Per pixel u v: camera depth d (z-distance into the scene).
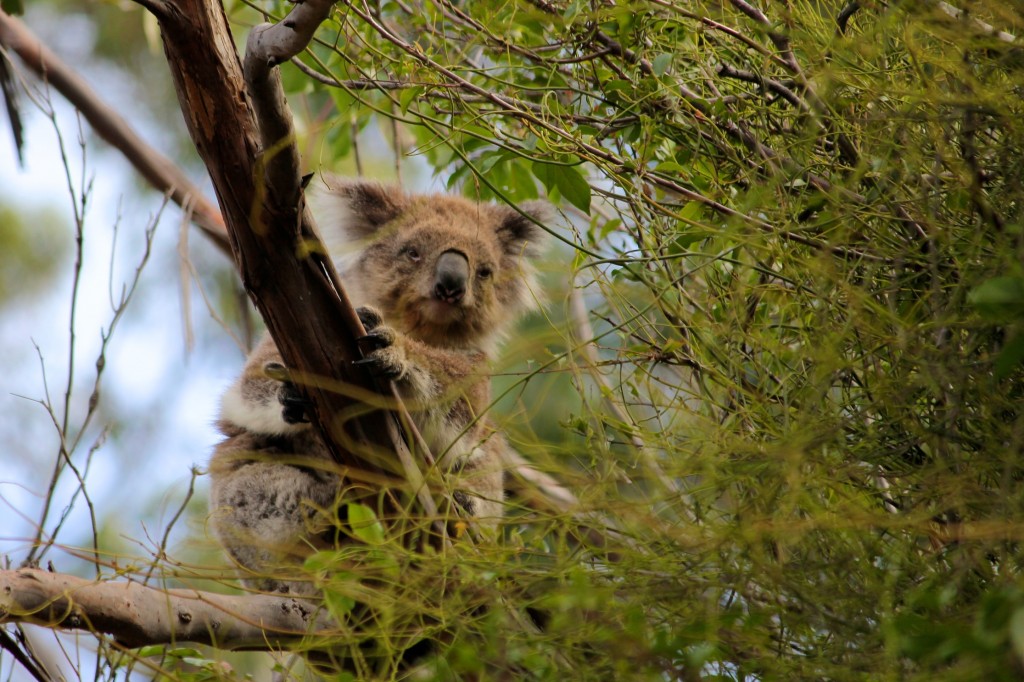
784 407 5.32
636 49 6.79
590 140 7.14
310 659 6.39
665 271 6.55
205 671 6.07
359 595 5.43
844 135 5.88
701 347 6.11
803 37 5.67
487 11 6.94
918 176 5.42
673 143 6.91
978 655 3.93
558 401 8.10
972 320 4.86
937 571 4.75
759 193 5.47
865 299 5.12
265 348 8.36
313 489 8.09
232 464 8.30
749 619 4.80
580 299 8.01
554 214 8.63
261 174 5.65
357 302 9.26
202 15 5.49
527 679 5.41
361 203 9.41
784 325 5.77
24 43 10.12
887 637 4.24
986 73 4.95
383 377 6.42
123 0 11.88
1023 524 4.35
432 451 7.86
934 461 5.03
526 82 7.95
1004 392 4.88
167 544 5.82
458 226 9.24
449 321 8.93
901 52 5.48
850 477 5.22
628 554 5.12
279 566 5.80
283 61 5.25
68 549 5.46
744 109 6.54
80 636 5.76
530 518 5.48
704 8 6.42
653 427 6.48
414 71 7.21
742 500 5.15
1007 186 5.22
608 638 4.84
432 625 5.94
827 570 4.86
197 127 5.64
